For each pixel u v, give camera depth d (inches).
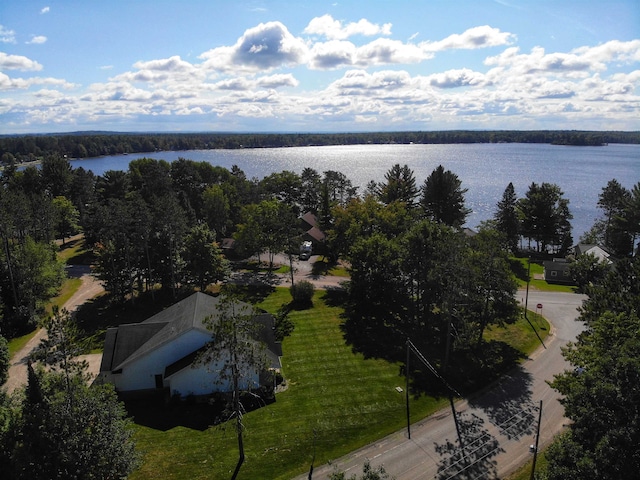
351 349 1793.8
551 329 2028.8
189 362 1411.2
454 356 1743.4
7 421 898.1
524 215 3587.6
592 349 1046.4
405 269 1975.9
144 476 1091.9
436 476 1111.6
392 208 3026.6
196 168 4670.3
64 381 868.6
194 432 1267.2
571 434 906.1
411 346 1702.8
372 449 1214.3
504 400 1448.1
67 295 2377.0
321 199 3878.0
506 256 1803.6
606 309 1252.5
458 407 1408.7
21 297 2047.2
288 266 3058.6
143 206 2229.3
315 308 2239.2
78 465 831.7
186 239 2375.7
